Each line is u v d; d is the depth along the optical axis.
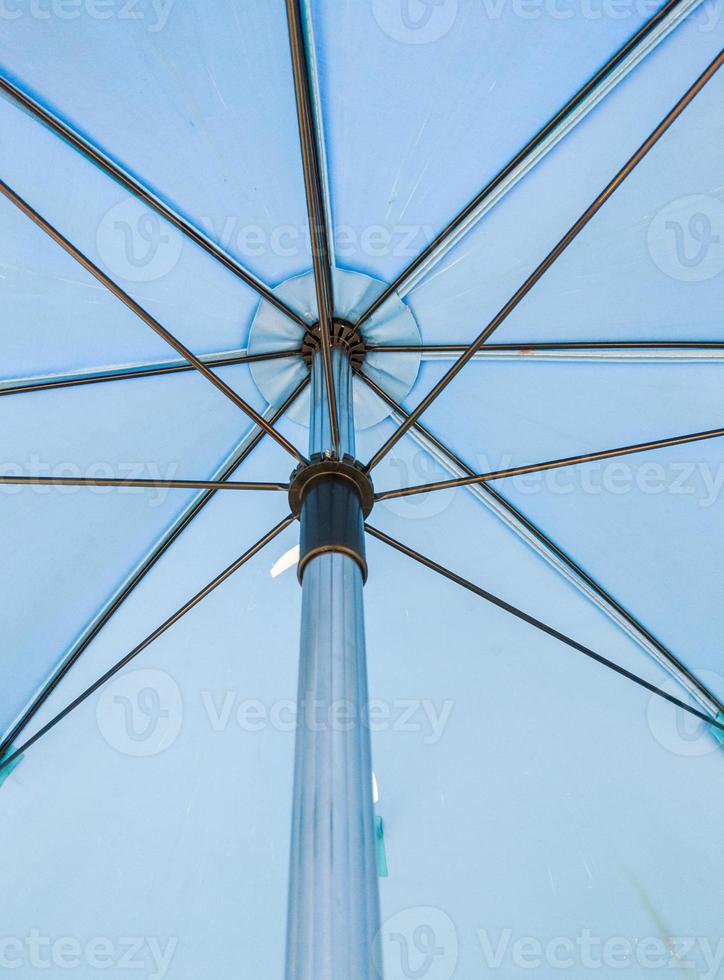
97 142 4.74
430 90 4.68
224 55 4.53
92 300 5.11
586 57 4.61
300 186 4.95
